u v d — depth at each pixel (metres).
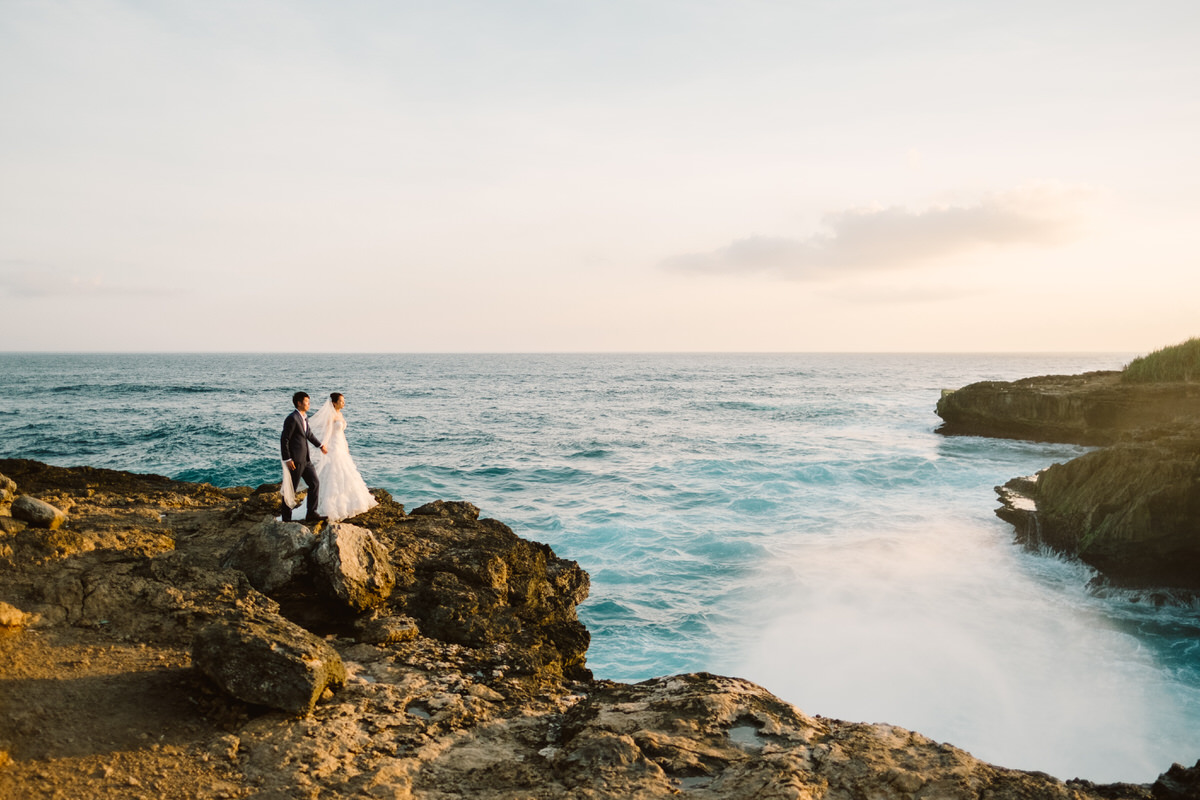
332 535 6.83
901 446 35.06
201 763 4.09
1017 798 3.91
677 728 4.67
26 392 66.94
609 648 12.40
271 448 33.16
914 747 4.59
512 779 4.18
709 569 16.31
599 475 27.31
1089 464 18.38
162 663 5.21
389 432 40.59
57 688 4.66
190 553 7.58
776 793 3.82
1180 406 31.02
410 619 6.67
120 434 37.12
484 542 8.70
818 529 19.45
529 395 72.12
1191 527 14.82
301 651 4.88
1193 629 13.38
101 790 3.72
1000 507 20.78
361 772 4.16
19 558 6.35
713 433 40.56
